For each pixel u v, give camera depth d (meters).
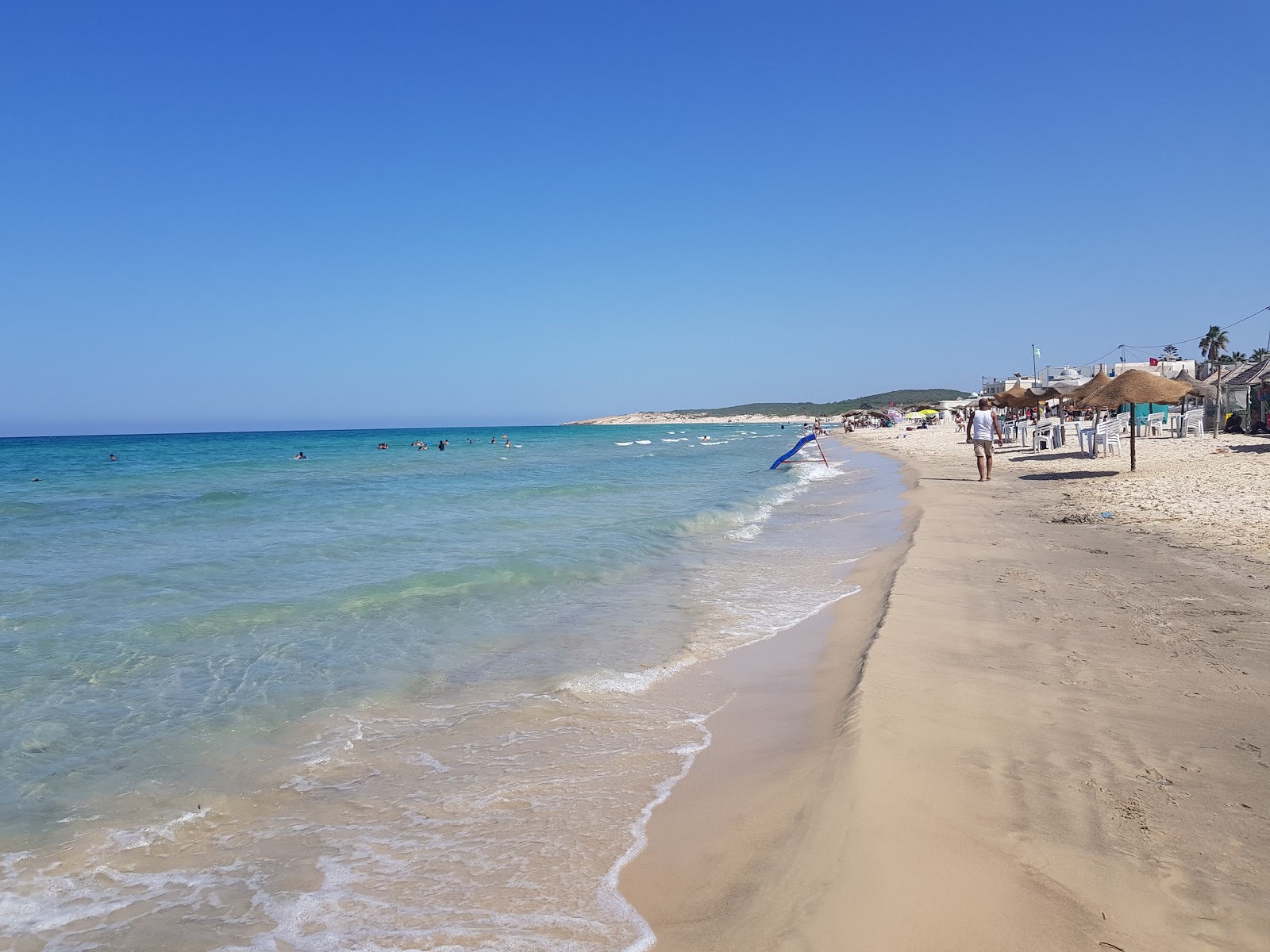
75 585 9.57
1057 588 7.75
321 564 11.02
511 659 6.60
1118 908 2.74
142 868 3.47
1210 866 2.97
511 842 3.60
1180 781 3.69
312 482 27.83
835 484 23.72
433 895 3.18
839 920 2.73
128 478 31.02
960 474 21.81
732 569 10.43
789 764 4.19
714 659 6.54
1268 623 6.10
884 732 4.34
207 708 5.48
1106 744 4.14
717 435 115.06
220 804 4.07
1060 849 3.12
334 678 6.13
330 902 3.16
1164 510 11.91
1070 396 24.70
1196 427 26.77
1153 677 5.11
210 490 24.69
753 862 3.21
